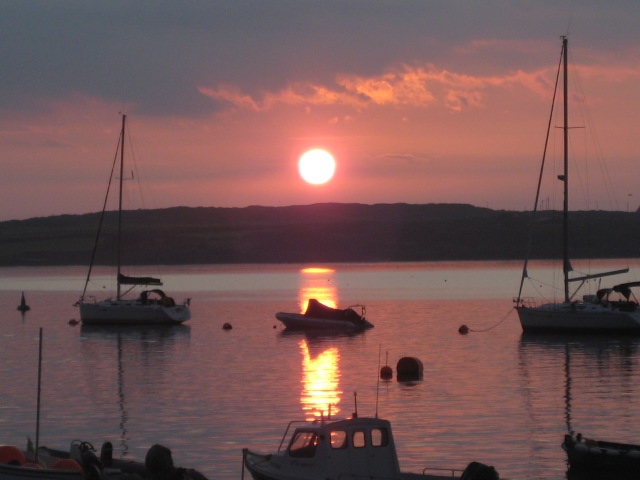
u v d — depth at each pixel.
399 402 50.72
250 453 33.50
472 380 59.19
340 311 98.81
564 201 92.56
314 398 52.38
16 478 29.88
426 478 30.62
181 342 86.69
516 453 38.50
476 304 137.38
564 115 94.56
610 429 43.22
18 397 53.53
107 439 41.72
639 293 168.25
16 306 145.38
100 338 91.25
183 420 45.88
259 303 148.12
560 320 87.88
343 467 29.91
